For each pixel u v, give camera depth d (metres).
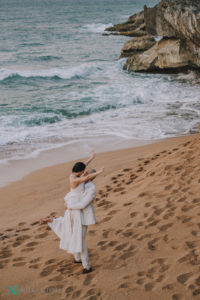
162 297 3.89
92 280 4.52
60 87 25.08
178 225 5.47
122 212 6.48
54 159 12.33
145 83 25.39
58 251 5.61
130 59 31.75
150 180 7.82
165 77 28.09
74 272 4.83
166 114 17.66
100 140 14.17
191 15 25.66
